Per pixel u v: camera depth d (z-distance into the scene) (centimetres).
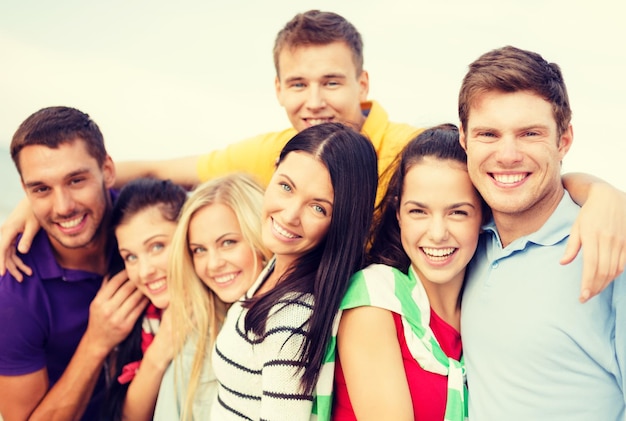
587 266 146
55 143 225
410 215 171
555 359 160
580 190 170
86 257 248
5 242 241
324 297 165
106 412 245
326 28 250
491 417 165
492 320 170
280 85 268
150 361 225
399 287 171
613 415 160
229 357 180
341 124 176
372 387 160
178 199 235
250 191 218
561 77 163
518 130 158
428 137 176
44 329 245
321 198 167
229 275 213
